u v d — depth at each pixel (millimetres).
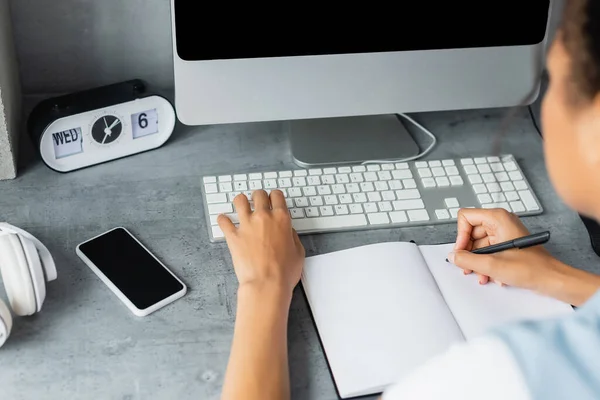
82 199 991
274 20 948
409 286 859
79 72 1193
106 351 791
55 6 1113
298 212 967
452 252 925
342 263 887
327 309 831
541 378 472
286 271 834
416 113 1198
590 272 929
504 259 885
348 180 1021
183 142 1108
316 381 775
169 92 1222
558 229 998
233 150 1102
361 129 1134
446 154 1114
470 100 1067
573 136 513
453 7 984
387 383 755
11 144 992
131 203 991
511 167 1073
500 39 1024
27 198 985
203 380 771
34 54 1158
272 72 985
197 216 978
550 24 1179
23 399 737
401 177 1036
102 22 1144
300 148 1085
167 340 809
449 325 820
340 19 962
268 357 735
